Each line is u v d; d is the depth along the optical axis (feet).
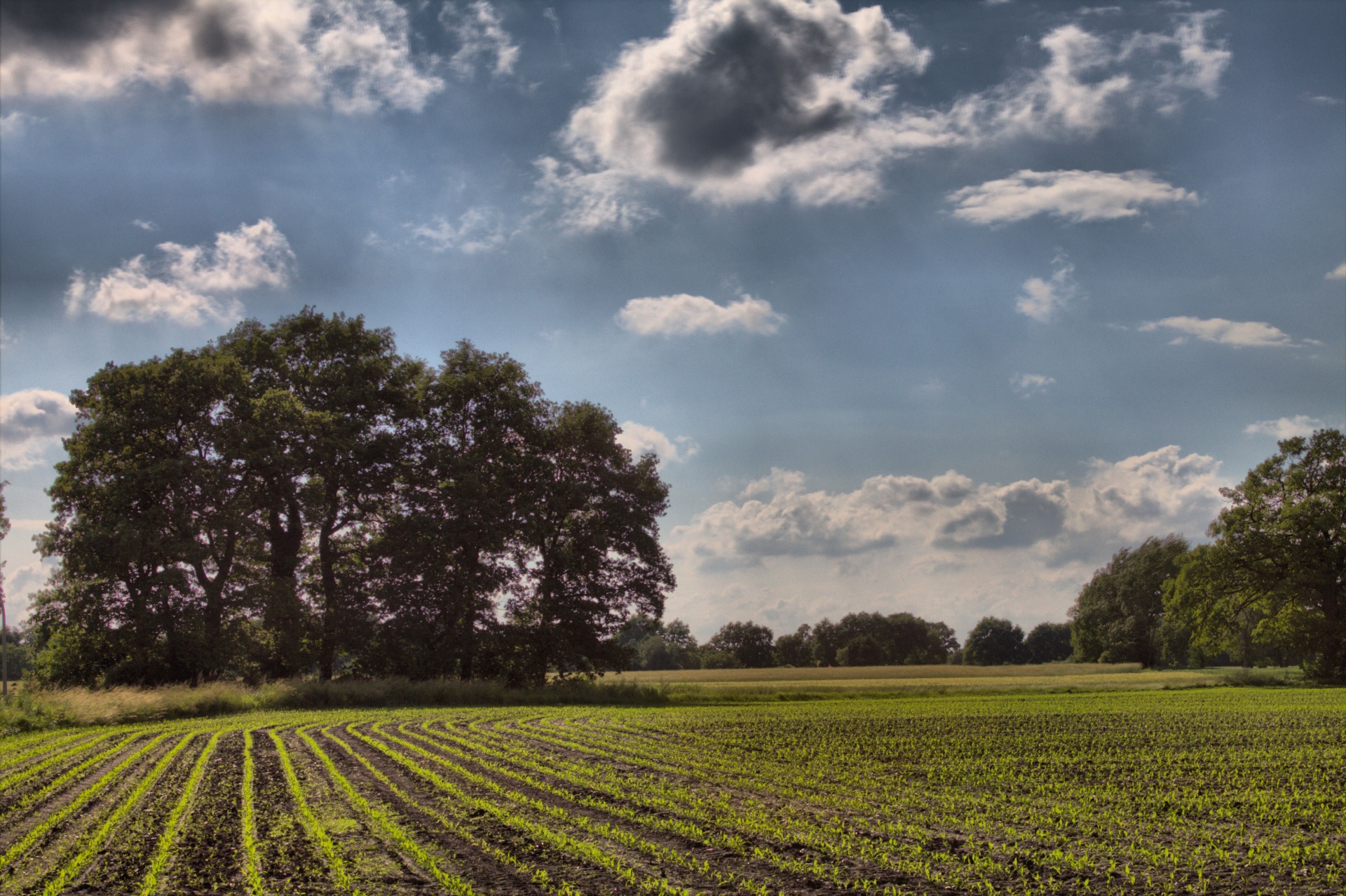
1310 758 72.84
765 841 41.45
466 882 33.86
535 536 179.52
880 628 588.91
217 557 150.20
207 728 98.07
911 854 39.42
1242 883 35.37
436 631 170.71
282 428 150.61
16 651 159.12
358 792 53.83
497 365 184.44
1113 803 52.26
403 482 173.17
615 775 62.13
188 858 37.76
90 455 142.41
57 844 40.29
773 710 133.59
